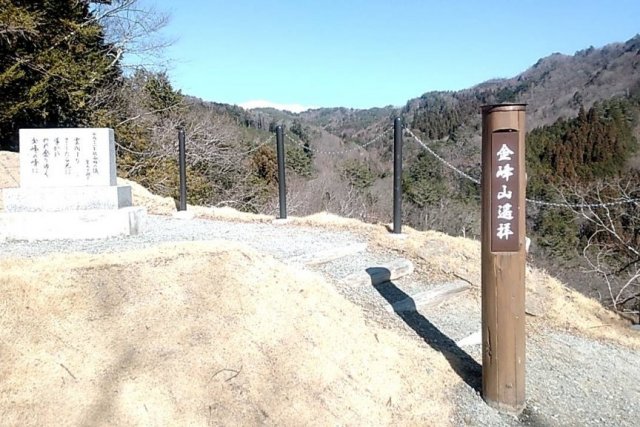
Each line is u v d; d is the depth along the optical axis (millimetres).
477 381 3656
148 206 8883
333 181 21188
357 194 20719
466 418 3201
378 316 4348
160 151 15992
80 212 5566
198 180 16469
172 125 16734
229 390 2838
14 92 11727
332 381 3178
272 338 3375
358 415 2977
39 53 11523
